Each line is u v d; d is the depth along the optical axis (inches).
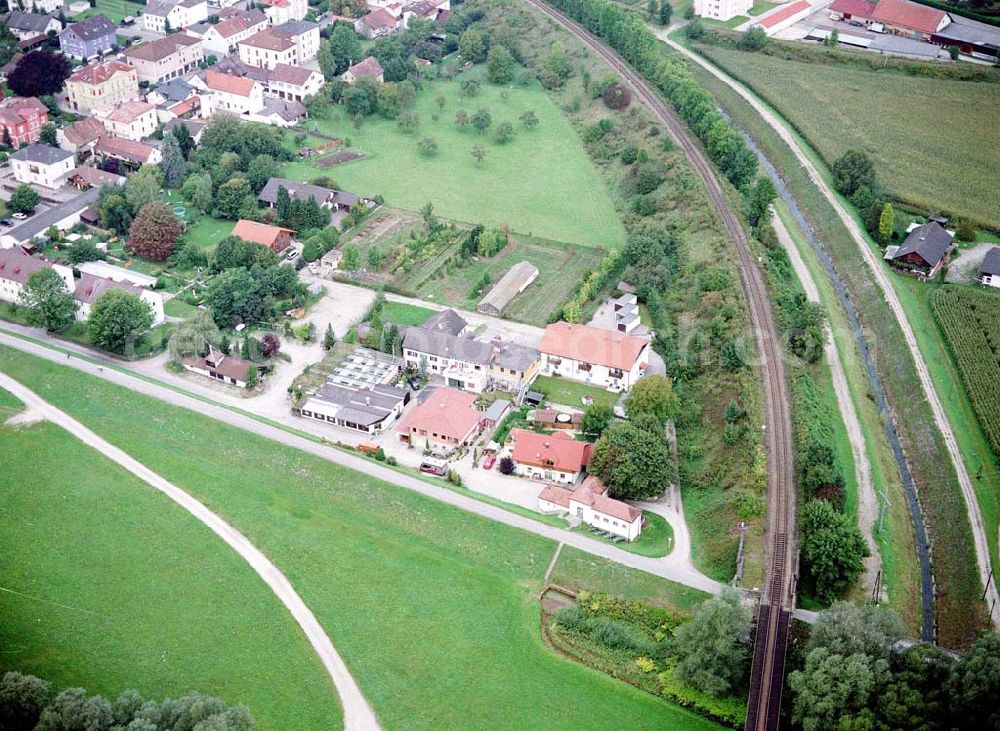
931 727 5290.4
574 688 6117.1
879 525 7062.0
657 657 6284.5
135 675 6156.5
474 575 6909.5
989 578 6742.1
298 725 5885.8
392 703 6033.5
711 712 5905.5
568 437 7869.1
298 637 6432.1
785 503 7086.6
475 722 5930.1
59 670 6166.3
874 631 5728.3
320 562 7003.0
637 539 7126.0
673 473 7613.2
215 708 5497.1
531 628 6515.8
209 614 6584.6
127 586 6776.6
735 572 6683.1
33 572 6860.2
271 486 7672.2
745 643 6146.7
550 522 7273.6
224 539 7180.1
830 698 5482.3
